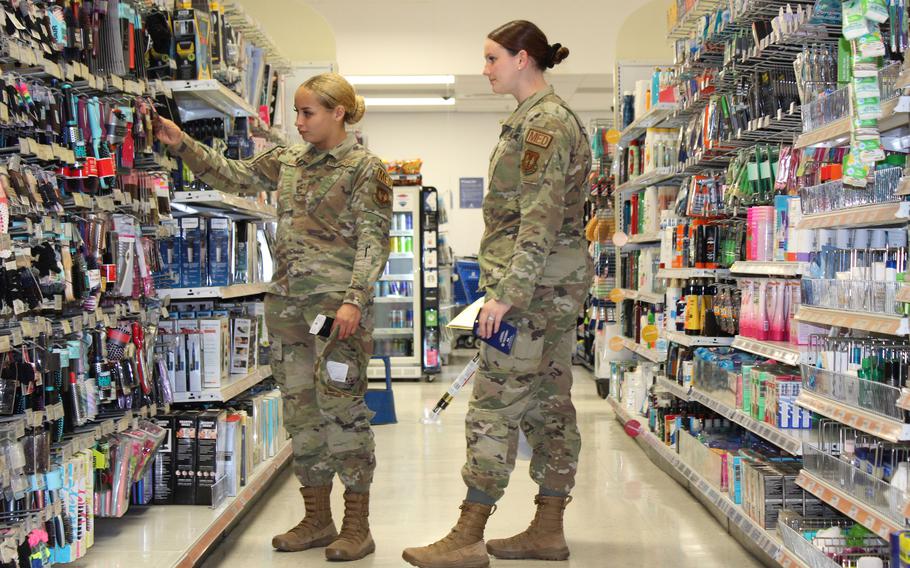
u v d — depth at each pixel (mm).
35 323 2182
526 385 2791
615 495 4098
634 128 5902
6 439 2035
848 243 2789
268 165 3273
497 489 2811
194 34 3357
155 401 3088
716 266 4281
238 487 3449
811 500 2969
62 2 2445
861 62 2312
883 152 2291
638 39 6527
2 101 2035
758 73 3475
